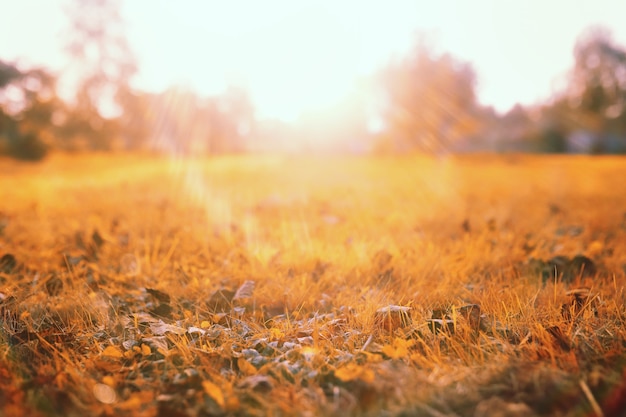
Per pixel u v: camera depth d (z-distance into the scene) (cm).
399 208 896
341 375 244
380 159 4184
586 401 226
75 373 262
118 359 287
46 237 597
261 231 657
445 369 256
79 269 448
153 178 1919
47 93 5184
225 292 385
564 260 450
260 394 242
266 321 352
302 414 224
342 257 478
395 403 231
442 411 224
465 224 638
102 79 5856
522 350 281
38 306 363
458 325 308
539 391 232
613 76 6062
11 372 267
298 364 272
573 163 3244
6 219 773
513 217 785
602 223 689
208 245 564
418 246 525
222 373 264
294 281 415
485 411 218
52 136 4869
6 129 4556
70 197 1134
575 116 5947
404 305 362
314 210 865
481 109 6116
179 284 425
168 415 224
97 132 5619
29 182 1700
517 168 2664
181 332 312
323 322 334
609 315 325
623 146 5441
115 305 371
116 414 229
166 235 629
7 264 473
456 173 2177
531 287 384
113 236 624
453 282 405
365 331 314
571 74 6300
